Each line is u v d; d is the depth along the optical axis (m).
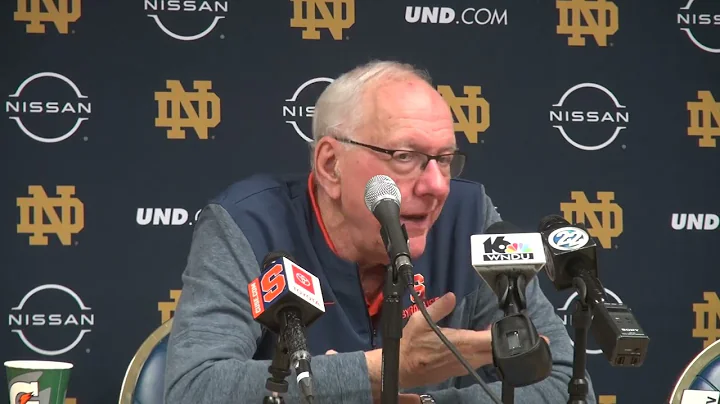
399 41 5.11
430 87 2.90
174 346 2.75
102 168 4.89
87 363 4.84
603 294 1.98
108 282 4.87
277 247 3.06
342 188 2.93
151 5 4.95
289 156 5.03
